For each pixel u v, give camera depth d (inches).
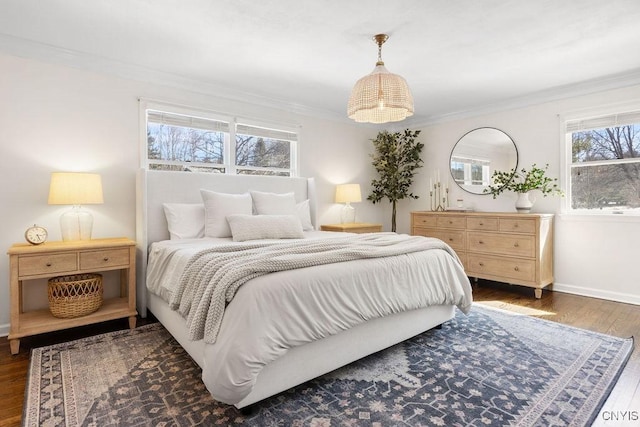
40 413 64.7
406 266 91.7
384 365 84.4
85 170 120.3
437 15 92.4
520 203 158.7
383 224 226.4
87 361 86.4
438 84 147.4
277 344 63.5
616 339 99.4
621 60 122.0
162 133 140.3
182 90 142.0
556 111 156.3
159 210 128.0
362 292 79.8
